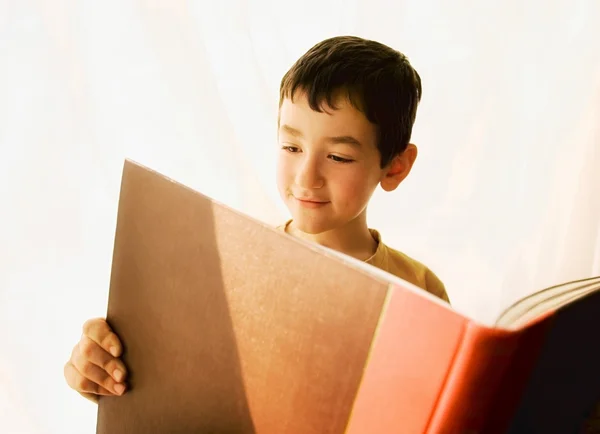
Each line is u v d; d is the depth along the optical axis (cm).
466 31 78
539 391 28
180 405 41
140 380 44
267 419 35
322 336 31
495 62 80
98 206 66
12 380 65
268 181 76
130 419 46
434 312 26
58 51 61
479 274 88
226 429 38
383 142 52
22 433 66
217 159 71
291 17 72
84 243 66
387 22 75
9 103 60
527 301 35
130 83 66
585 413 31
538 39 80
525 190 86
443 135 83
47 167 63
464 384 26
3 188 62
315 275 30
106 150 66
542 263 88
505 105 83
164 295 39
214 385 38
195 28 67
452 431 27
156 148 68
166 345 40
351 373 30
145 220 39
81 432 70
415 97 57
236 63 70
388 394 28
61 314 66
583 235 86
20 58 60
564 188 85
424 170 84
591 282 36
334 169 51
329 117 49
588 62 81
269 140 75
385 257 64
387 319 28
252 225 33
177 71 67
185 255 37
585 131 83
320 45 54
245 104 72
